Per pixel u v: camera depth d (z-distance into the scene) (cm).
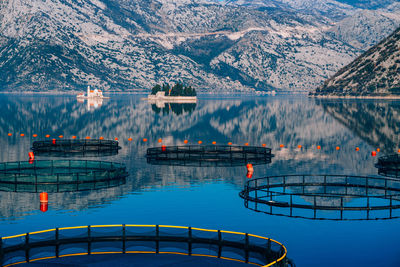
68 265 3528
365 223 4544
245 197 5259
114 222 4588
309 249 3878
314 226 4456
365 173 7494
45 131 14325
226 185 6312
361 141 12194
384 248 3897
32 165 7144
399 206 4672
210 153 8662
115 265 3547
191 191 5906
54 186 5916
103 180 6222
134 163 7994
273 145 11544
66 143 9369
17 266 3544
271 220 4628
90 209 5047
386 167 7775
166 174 7006
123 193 5744
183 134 13912
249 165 7162
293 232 4288
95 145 9469
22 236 4041
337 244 3956
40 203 5219
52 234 4106
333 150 10462
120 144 11306
